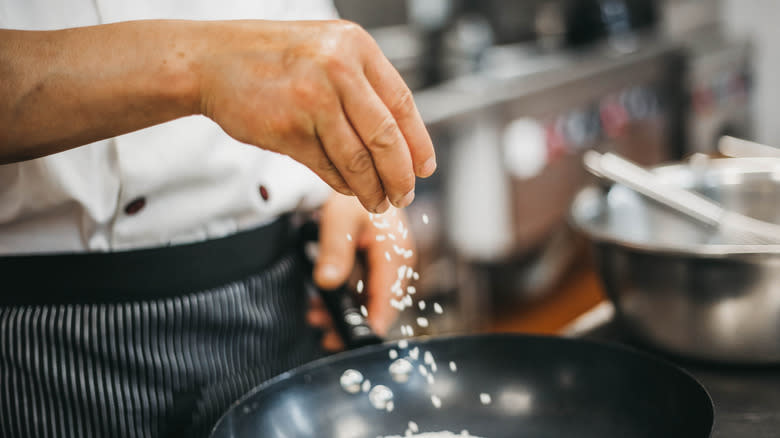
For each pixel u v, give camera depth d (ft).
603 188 3.49
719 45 12.36
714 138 12.35
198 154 2.85
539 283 9.63
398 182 2.07
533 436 2.56
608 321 3.44
